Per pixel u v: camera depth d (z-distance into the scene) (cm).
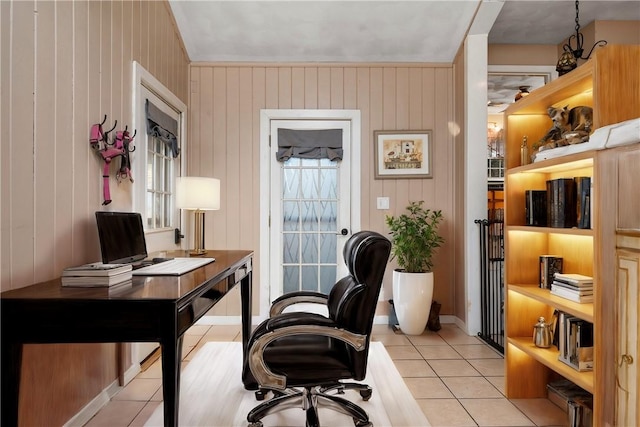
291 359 175
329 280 403
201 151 396
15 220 159
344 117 399
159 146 331
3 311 131
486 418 207
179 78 368
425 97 401
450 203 400
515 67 412
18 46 160
